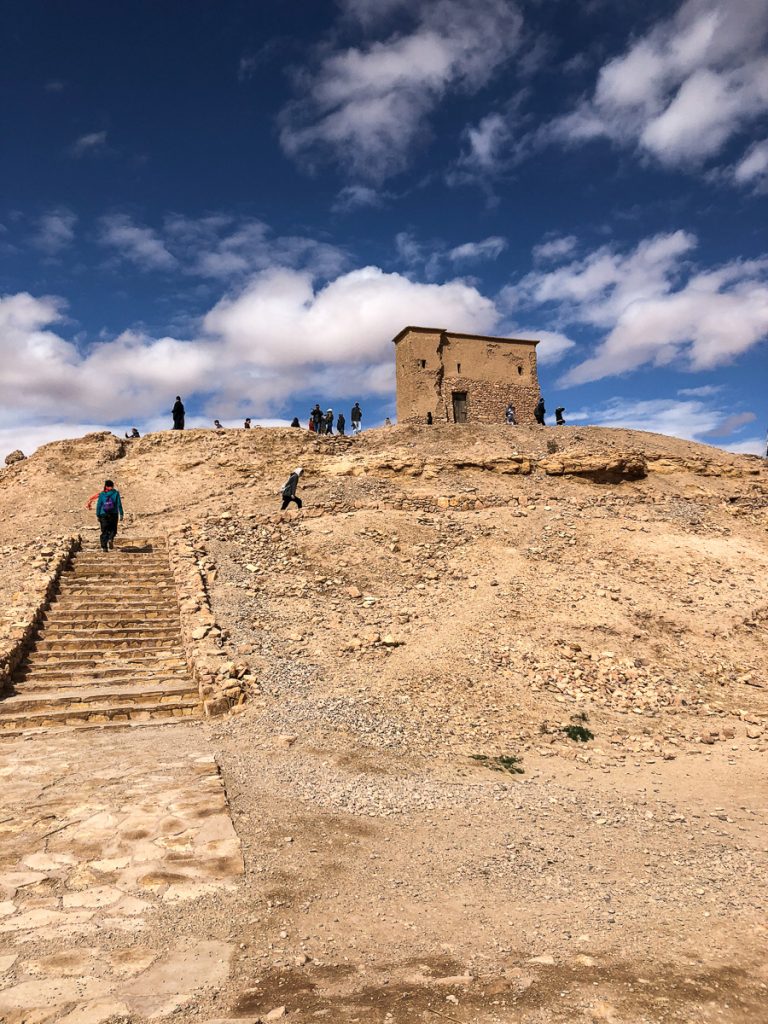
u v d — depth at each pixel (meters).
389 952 3.89
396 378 41.31
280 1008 3.22
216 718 9.51
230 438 29.25
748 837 6.24
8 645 10.84
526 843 5.86
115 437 29.92
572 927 4.24
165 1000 3.32
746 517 22.33
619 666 12.23
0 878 4.69
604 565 16.97
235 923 4.19
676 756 9.10
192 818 5.86
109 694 9.91
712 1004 3.23
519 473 25.70
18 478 26.97
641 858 5.61
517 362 41.66
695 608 15.00
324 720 9.29
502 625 13.34
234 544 17.25
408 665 11.56
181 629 12.55
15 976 3.52
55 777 7.00
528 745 9.14
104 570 15.30
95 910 4.28
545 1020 3.08
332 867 5.11
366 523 18.56
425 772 7.83
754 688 12.16
